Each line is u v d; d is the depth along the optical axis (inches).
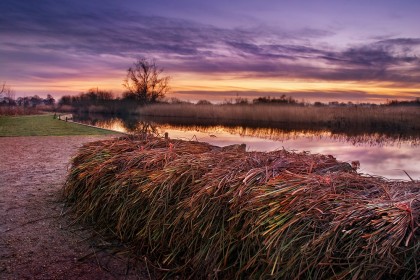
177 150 165.9
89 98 2628.0
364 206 91.5
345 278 84.9
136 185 145.3
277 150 159.0
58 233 160.2
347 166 135.0
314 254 89.8
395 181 116.8
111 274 127.3
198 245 119.5
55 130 724.7
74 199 187.6
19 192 225.6
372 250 80.7
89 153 186.5
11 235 158.1
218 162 140.3
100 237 153.9
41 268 131.0
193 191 125.0
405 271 79.6
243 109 1306.6
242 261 106.5
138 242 140.2
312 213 94.7
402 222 83.0
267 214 99.2
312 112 1163.9
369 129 1047.6
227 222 112.9
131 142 192.2
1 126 808.3
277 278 93.8
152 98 2440.9
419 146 643.5
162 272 126.1
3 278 123.9
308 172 124.9
